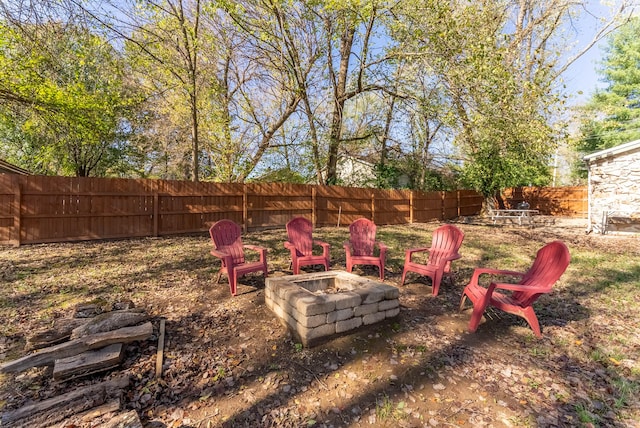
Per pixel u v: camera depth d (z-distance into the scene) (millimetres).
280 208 10375
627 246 8461
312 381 2539
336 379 2568
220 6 8602
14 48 7242
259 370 2674
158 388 2387
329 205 11375
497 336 3342
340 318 3133
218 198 9188
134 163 16672
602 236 10188
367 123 16000
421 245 8141
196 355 2834
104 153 14977
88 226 7309
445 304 4219
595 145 20750
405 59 10531
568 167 26125
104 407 2043
